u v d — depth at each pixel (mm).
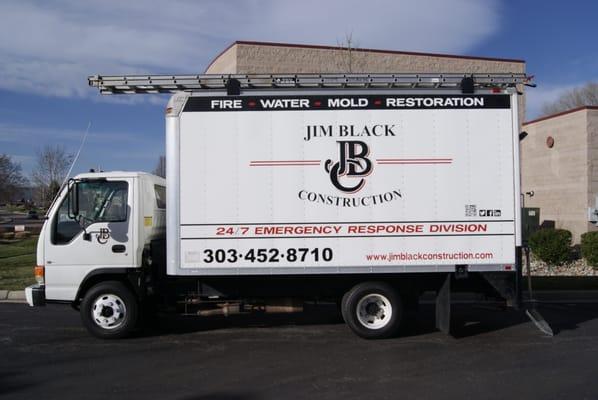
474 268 7473
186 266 7430
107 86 7500
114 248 7707
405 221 7461
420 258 7465
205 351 7141
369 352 7066
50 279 7676
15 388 5695
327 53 22891
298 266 7453
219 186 7434
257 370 6293
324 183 7449
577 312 9891
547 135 21031
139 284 7785
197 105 7441
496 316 9484
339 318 9320
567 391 5551
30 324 8930
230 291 7902
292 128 7457
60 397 5414
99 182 7793
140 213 7805
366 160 7469
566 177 19953
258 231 7441
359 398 5355
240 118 7449
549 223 20844
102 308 7707
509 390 5586
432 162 7477
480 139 7488
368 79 7434
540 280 12703
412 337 7914
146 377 6051
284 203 7445
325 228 7453
